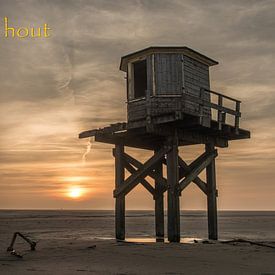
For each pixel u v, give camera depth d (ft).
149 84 55.62
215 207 60.23
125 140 61.57
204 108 56.59
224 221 253.65
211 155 60.29
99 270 35.96
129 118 57.31
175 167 54.03
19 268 37.58
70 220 243.19
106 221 229.04
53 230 124.26
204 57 58.70
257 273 34.32
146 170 56.95
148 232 110.32
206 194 60.80
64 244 58.75
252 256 43.16
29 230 122.52
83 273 34.71
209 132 58.49
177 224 53.47
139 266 37.68
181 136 56.18
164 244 52.65
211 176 60.75
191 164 58.90
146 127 52.90
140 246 51.13
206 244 53.47
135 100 57.06
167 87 55.47
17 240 73.87
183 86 55.57
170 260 40.70
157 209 65.72
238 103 58.85
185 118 52.31
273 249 49.29
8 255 46.44
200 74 58.90
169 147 54.49
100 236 89.86
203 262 39.50
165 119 51.11
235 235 100.32
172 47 56.03
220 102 55.36
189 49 56.49
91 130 59.62
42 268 37.45
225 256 43.01
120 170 60.49
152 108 54.75
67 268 37.22
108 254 45.03
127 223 200.54
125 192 60.75
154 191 65.82
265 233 112.57
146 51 56.29
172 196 53.67
